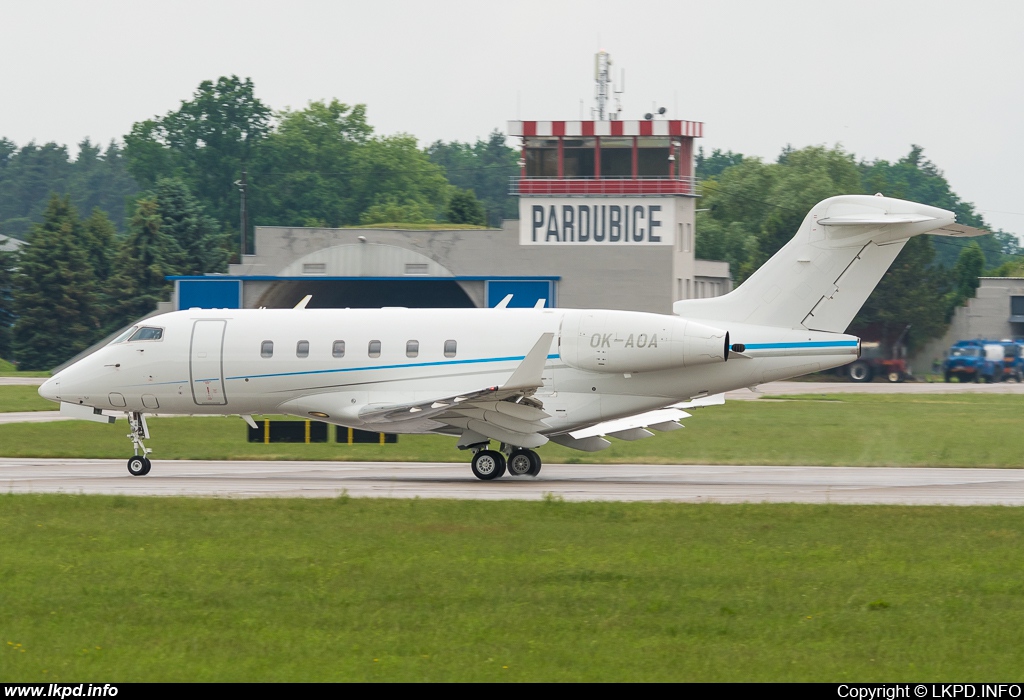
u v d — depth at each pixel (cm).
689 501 8881
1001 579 6069
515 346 10650
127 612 5328
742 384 10631
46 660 4612
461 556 6562
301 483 10325
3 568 6247
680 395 10644
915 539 7156
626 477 10975
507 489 9788
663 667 4519
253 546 6844
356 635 4941
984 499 9162
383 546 6844
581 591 5731
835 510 8244
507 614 5294
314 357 10919
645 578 6012
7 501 8525
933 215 10225
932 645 4872
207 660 4591
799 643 4881
